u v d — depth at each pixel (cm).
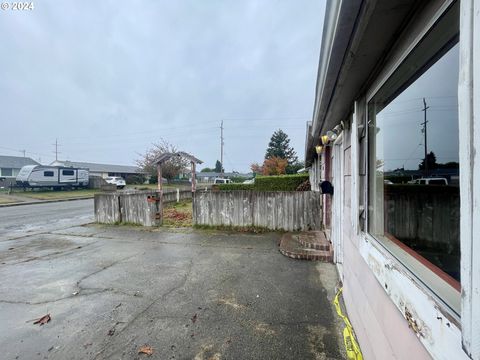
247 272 364
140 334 224
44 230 687
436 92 105
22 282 340
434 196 107
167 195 1175
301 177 1232
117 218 742
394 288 126
